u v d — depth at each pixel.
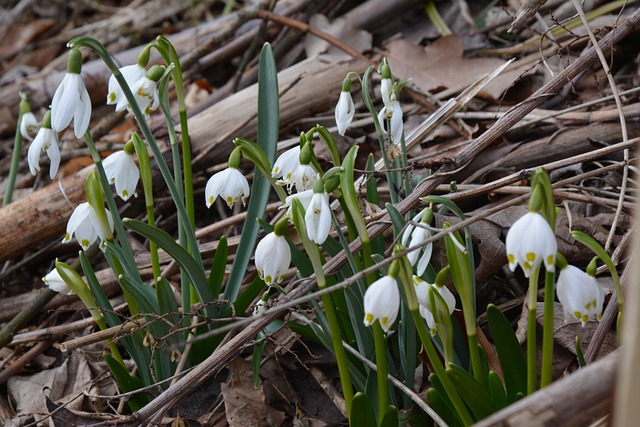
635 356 0.73
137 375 0.97
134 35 1.65
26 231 1.07
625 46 1.17
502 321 0.85
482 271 0.97
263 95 0.96
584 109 1.11
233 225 1.09
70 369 0.99
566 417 0.75
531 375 0.83
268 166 0.89
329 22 1.34
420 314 0.83
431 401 0.85
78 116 0.86
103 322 0.92
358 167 1.12
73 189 1.08
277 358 0.93
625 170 0.95
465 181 1.04
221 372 0.96
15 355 1.02
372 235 0.90
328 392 0.93
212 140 1.12
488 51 1.28
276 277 0.84
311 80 1.16
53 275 0.91
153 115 1.35
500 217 0.99
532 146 1.06
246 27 1.45
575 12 1.24
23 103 1.07
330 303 0.84
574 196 0.98
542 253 0.77
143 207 1.12
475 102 1.16
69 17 1.86
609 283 0.95
